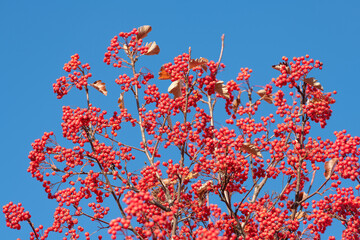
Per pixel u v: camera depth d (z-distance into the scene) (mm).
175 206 8781
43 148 9219
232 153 8992
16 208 9094
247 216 9781
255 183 9711
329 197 9430
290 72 9664
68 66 9766
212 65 9336
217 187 9406
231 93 9844
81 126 9375
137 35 10211
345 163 8859
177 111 9672
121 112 9859
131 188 9125
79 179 9125
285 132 9773
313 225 9430
